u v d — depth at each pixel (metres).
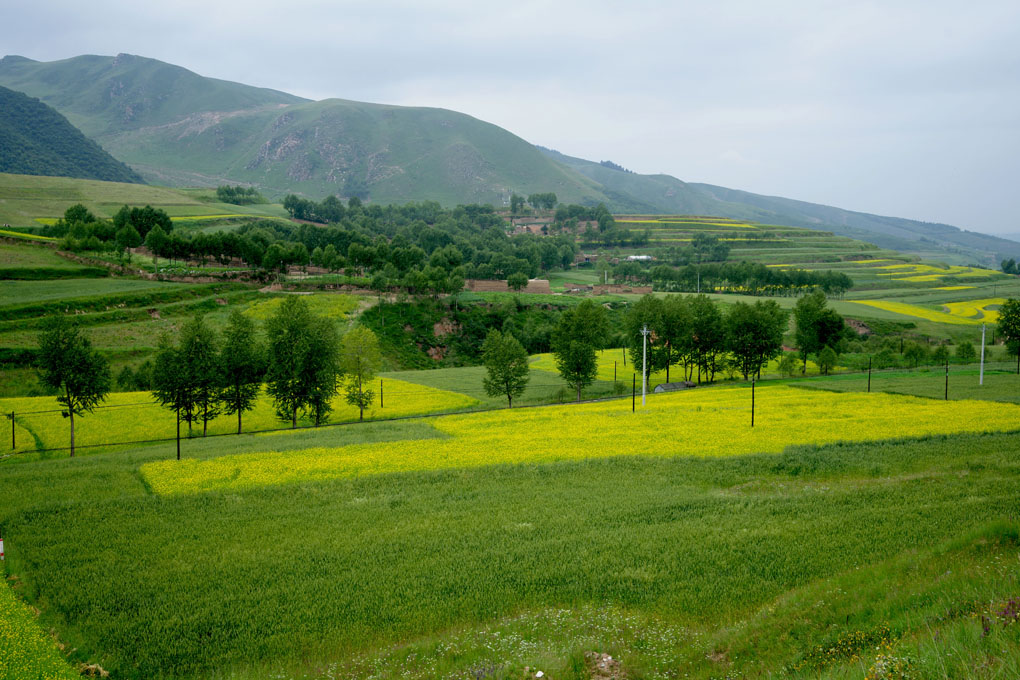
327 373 72.44
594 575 27.03
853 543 28.28
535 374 107.94
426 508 37.34
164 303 127.75
